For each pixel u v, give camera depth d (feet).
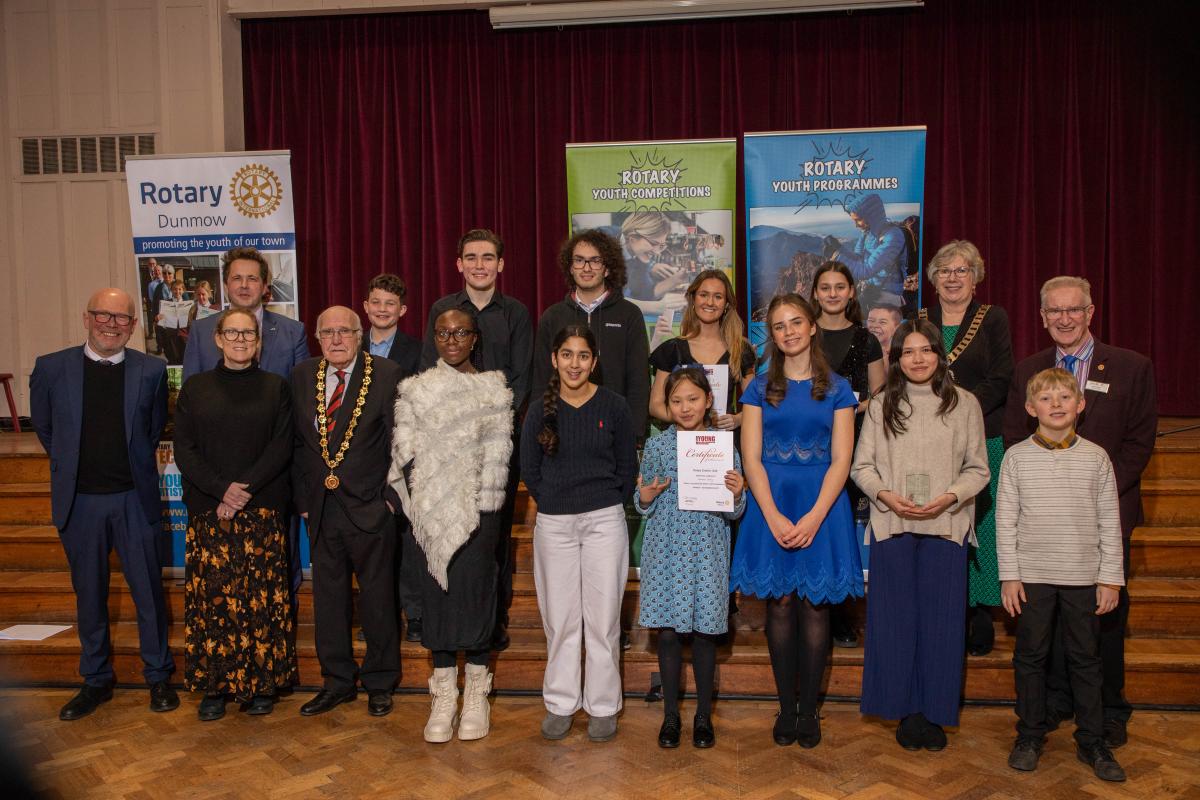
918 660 9.82
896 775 9.18
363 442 10.61
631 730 10.38
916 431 9.62
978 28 19.81
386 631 10.84
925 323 9.66
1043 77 19.76
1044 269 20.03
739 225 20.68
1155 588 12.03
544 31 20.92
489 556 10.11
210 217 15.40
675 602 9.74
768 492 9.71
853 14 20.04
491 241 11.52
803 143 14.42
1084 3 19.56
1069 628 9.30
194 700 11.52
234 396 10.77
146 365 11.49
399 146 21.39
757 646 11.66
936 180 20.18
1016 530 9.51
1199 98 19.24
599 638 10.03
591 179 14.85
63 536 11.18
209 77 21.47
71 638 12.39
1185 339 19.57
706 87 20.61
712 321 11.15
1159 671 10.74
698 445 9.55
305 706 10.90
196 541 10.69
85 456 11.12
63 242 22.66
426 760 9.64
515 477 11.48
